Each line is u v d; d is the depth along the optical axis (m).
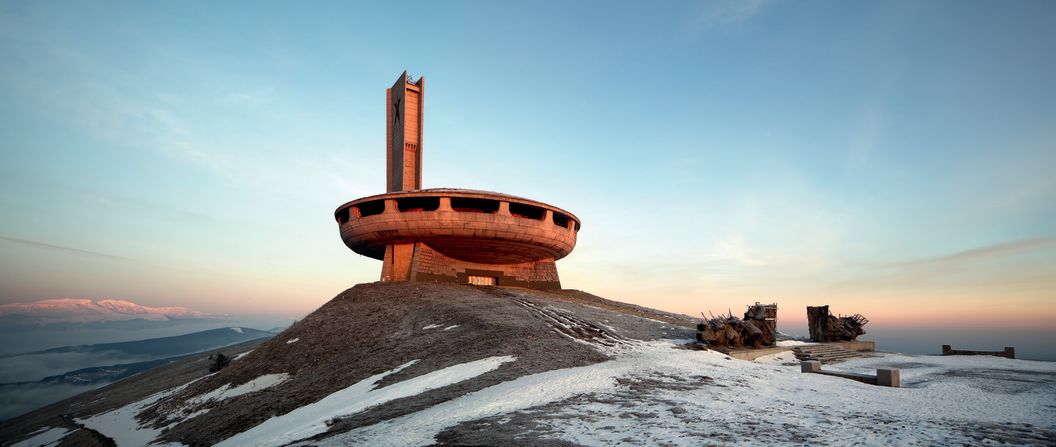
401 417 16.45
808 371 24.56
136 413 37.88
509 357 24.59
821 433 11.95
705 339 33.69
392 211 52.25
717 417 13.81
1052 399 18.22
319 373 30.69
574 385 18.81
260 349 41.47
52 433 40.41
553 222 56.75
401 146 71.44
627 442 11.28
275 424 22.38
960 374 27.55
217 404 31.33
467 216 51.53
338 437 14.70
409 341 31.58
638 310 53.91
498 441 11.87
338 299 47.69
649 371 21.95
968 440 11.29
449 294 44.59
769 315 36.53
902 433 11.93
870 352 41.12
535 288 61.09
